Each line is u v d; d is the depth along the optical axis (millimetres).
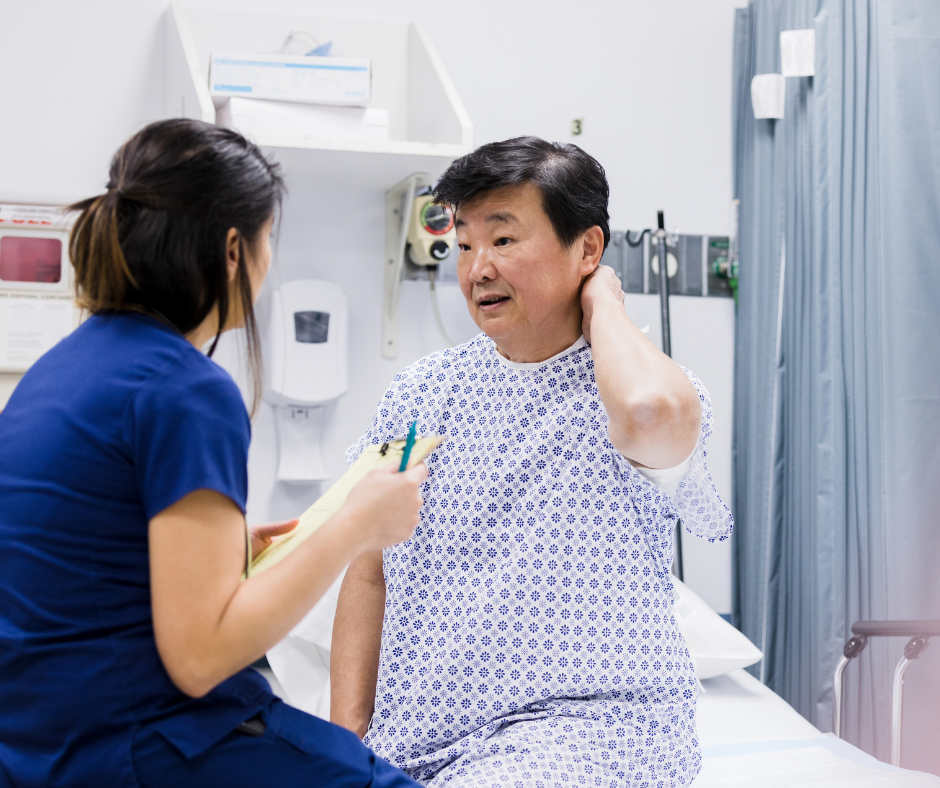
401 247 2178
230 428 765
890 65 1865
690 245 2459
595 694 1112
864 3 1990
